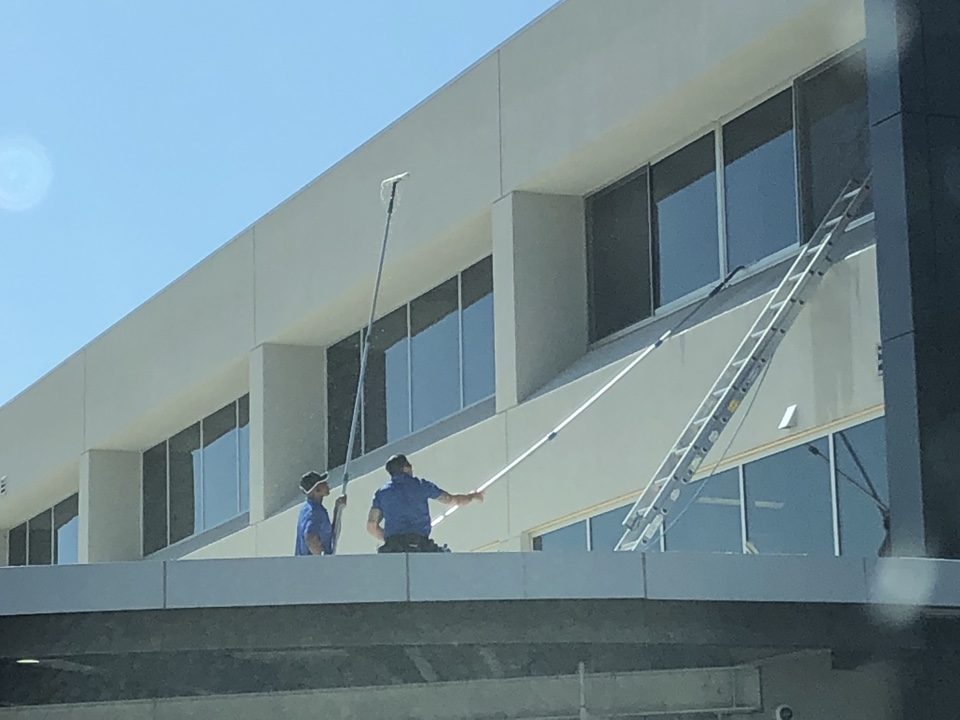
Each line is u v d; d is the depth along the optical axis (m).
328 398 27.53
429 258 23.88
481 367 23.75
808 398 16.94
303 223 26.55
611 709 14.12
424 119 23.62
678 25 19.06
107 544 33.00
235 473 30.44
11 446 36.62
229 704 13.88
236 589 12.26
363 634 12.69
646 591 12.44
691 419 18.08
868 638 13.38
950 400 15.22
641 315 20.86
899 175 15.60
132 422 31.70
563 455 20.41
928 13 16.00
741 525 17.80
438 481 22.73
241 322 28.12
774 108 18.95
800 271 17.59
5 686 13.63
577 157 20.78
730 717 14.30
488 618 12.82
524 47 21.69
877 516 16.17
